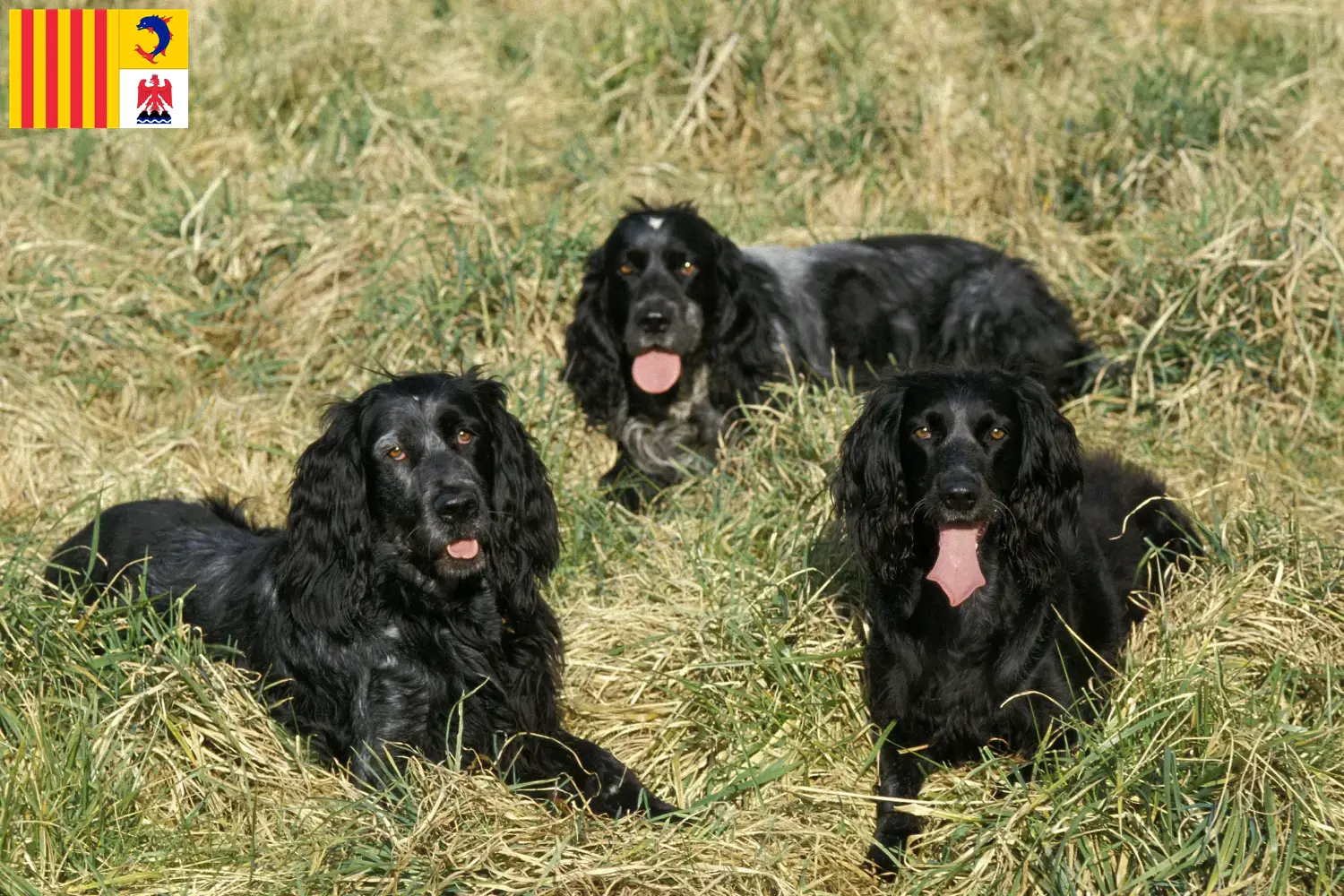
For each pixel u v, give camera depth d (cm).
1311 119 1014
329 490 542
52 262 926
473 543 529
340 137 1078
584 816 497
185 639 552
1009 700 543
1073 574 577
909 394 554
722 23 1168
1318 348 845
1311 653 564
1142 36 1217
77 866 465
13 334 862
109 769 504
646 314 821
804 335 897
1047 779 500
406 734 544
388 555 539
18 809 475
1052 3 1249
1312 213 867
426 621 547
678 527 717
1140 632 598
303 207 971
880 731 564
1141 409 852
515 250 920
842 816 522
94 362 870
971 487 516
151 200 1009
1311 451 784
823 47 1182
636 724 584
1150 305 892
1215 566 627
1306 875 457
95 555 578
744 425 852
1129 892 451
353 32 1211
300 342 894
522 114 1148
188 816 492
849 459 571
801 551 664
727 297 858
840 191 1084
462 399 544
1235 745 493
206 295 926
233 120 1128
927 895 478
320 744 549
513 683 563
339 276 926
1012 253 1011
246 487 789
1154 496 650
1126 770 488
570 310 918
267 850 479
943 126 1091
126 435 835
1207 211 913
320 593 538
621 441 867
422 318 876
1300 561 617
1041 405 553
